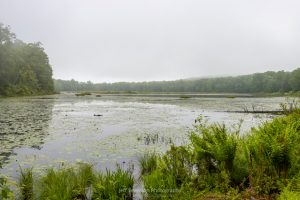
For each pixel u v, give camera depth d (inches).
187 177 217.6
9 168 296.7
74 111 1062.4
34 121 730.8
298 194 172.6
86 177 243.8
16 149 393.4
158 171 226.7
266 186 191.9
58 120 761.0
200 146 234.1
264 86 4817.9
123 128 615.8
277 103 1637.6
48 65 3410.4
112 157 346.9
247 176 215.6
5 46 2242.9
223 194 196.5
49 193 202.8
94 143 439.5
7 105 1315.2
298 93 563.2
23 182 231.0
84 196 219.8
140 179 259.0
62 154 363.6
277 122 275.3
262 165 205.8
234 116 890.1
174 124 687.7
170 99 2228.1
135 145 424.5
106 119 797.2
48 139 474.6
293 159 208.7
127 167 300.8
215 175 216.5
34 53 3134.8
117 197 201.3
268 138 215.9
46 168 295.9
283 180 192.9
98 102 1753.2
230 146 213.6
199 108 1251.8
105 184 213.0
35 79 2906.0
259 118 820.0
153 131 571.8
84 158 341.7
